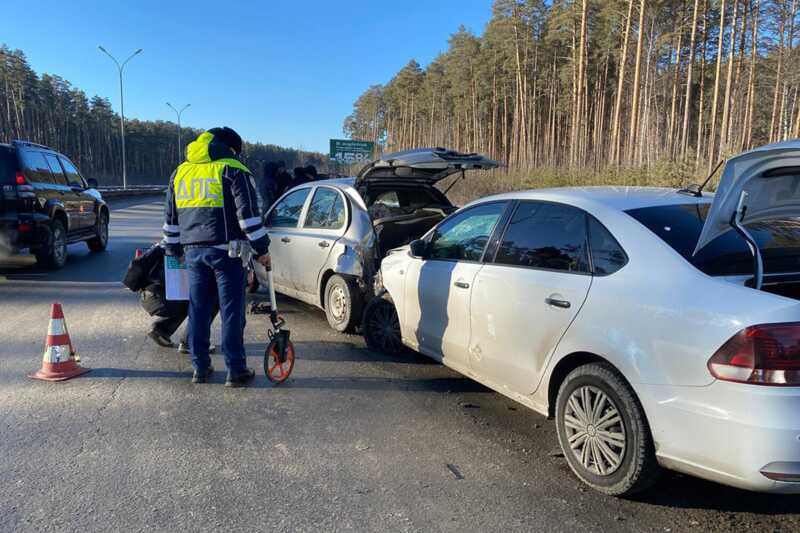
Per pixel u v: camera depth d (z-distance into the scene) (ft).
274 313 16.07
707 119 170.50
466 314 14.12
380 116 338.13
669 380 9.31
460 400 15.20
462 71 227.61
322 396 15.24
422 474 11.29
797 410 8.25
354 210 21.02
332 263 20.84
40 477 10.78
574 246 11.69
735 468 8.57
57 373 15.88
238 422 13.44
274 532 9.32
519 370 12.48
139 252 18.76
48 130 293.84
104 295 26.35
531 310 12.02
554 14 164.04
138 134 384.27
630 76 154.10
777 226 11.78
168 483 10.69
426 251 16.31
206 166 14.94
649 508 10.21
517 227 13.38
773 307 8.55
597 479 10.56
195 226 15.06
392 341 18.70
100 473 10.97
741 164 9.39
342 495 10.46
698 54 156.56
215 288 15.98
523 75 191.21
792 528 9.65
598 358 10.86
